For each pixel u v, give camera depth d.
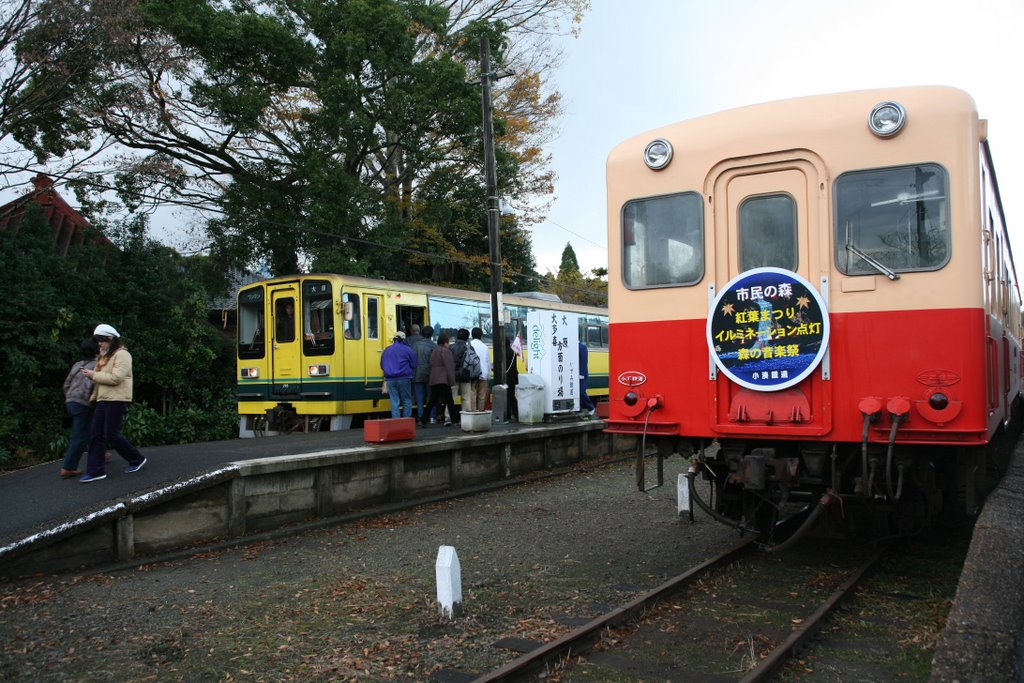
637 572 7.20
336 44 19.77
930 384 5.80
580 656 5.05
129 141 20.34
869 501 6.70
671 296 6.91
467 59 23.05
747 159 6.62
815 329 6.18
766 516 7.95
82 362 9.14
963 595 4.76
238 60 19.44
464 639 5.40
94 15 14.02
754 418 6.40
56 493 8.20
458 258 27.62
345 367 15.25
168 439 17.08
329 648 5.28
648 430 6.94
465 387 14.38
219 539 8.43
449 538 8.80
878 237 6.07
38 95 14.48
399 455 10.73
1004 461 12.13
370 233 21.77
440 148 23.06
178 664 5.03
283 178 22.03
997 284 7.49
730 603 6.17
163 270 19.56
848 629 5.62
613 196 7.27
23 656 5.18
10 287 14.80
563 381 15.51
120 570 7.29
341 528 9.30
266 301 16.20
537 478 12.96
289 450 10.36
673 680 4.66
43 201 20.39
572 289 42.94
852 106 6.26
